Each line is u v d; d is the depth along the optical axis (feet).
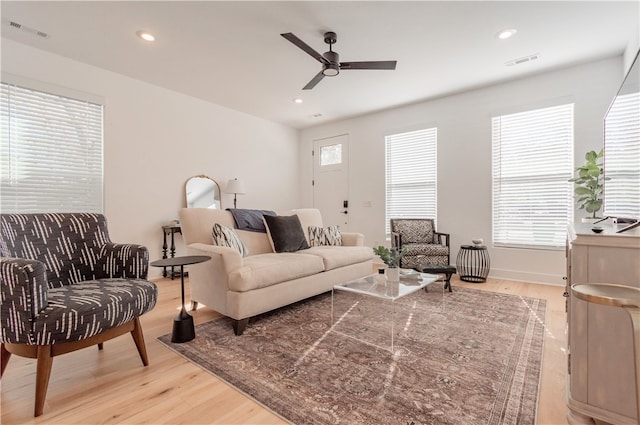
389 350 6.57
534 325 7.89
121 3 7.75
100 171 11.67
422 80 12.55
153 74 12.09
